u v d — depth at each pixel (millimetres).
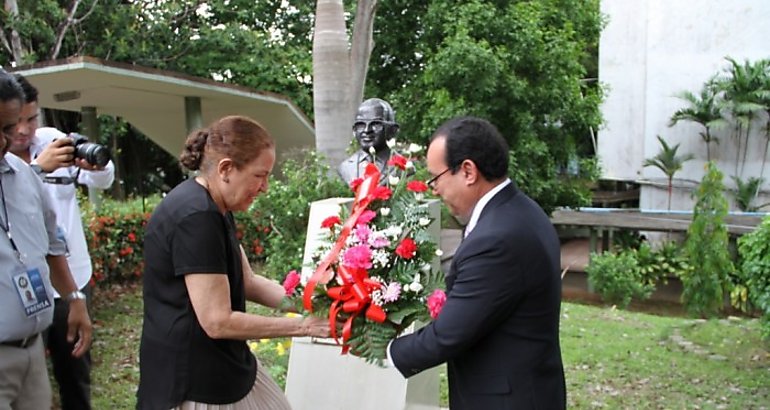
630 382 4477
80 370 3031
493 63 9453
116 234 6484
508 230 1705
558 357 1832
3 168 2109
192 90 7098
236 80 12094
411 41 11672
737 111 14992
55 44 10539
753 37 15273
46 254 2246
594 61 19562
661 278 12641
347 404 2867
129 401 3854
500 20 9883
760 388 4363
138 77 6219
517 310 1735
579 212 15203
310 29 13383
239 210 1969
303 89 12164
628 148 17234
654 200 16891
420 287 1949
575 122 10922
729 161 15867
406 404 2807
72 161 2455
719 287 7820
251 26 13320
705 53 15844
